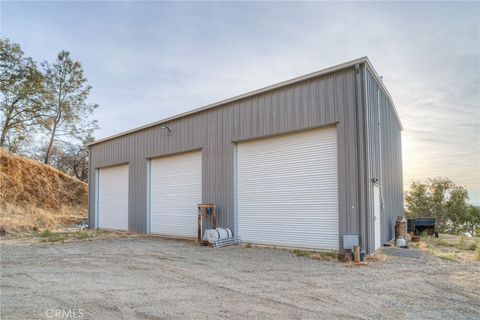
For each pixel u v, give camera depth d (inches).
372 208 279.3
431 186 730.2
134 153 515.8
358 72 275.3
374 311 138.9
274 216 330.3
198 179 415.8
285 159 326.3
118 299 155.7
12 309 141.9
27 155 934.4
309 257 266.1
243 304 148.2
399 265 233.8
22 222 538.9
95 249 328.5
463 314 136.3
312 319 129.4
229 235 354.6
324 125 293.9
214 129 392.2
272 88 330.3
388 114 403.9
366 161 264.7
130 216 513.0
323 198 294.2
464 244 351.6
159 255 287.3
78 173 1135.6
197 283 186.2
